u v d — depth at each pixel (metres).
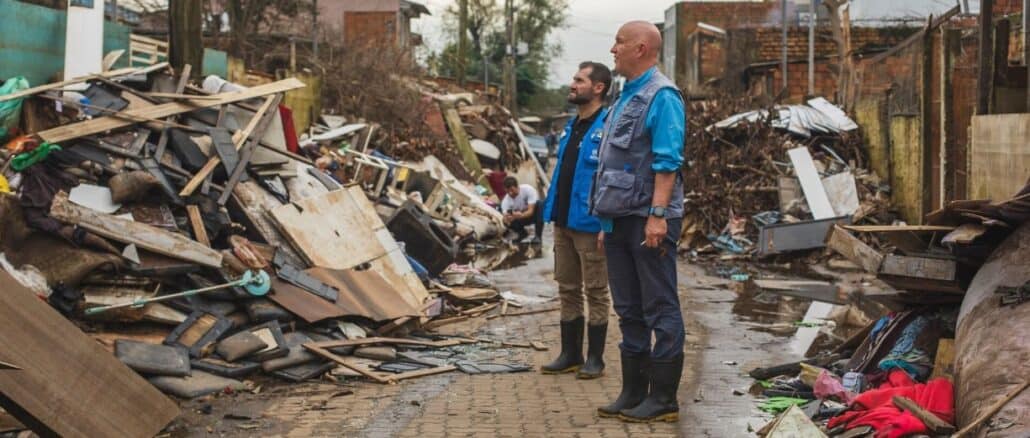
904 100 18.38
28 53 11.84
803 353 8.50
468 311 10.54
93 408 4.72
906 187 18.16
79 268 7.20
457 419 6.25
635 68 6.20
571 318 7.62
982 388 5.09
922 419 5.27
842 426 5.65
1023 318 5.38
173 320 7.42
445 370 7.62
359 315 8.42
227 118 9.52
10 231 7.20
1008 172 10.27
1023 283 5.70
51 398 4.57
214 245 8.54
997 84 11.30
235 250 8.16
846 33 25.67
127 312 7.23
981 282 6.04
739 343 9.02
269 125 9.99
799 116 21.16
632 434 5.92
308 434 5.89
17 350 4.53
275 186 9.55
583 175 7.21
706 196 19.17
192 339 7.29
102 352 4.87
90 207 7.73
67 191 7.71
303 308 8.07
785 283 14.07
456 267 12.48
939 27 15.54
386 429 6.01
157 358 6.79
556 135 52.16
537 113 71.19
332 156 17.89
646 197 6.04
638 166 6.09
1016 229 6.24
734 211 19.03
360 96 27.34
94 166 7.98
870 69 21.39
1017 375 4.99
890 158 19.06
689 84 35.56
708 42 39.78
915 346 6.69
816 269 16.14
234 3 28.39
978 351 5.41
